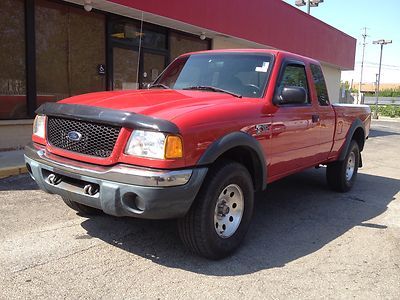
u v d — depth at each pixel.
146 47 11.66
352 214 5.79
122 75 11.05
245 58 5.06
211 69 5.11
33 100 9.04
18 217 4.84
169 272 3.68
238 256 4.12
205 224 3.72
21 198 5.58
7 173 6.75
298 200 6.39
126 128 3.47
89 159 3.63
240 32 13.55
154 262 3.86
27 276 3.46
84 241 4.25
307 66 5.52
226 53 5.29
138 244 4.24
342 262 4.11
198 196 3.69
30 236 4.30
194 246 3.84
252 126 4.17
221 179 3.78
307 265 4.00
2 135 8.54
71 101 4.11
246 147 4.09
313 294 3.44
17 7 8.66
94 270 3.64
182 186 3.44
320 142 5.73
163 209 3.41
